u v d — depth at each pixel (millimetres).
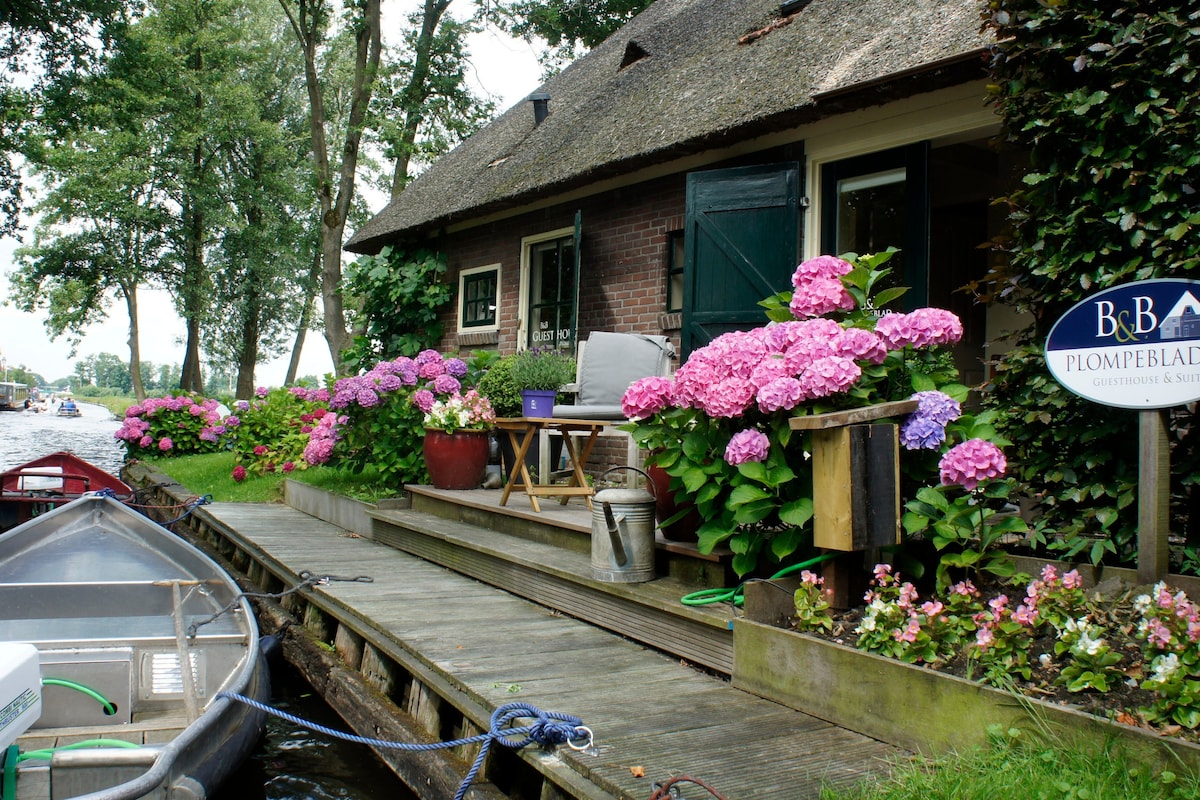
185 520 10219
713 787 2494
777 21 8312
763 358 3771
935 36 5570
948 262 7844
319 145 17484
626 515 4215
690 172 7145
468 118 19422
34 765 2662
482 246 11148
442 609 4723
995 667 2732
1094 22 3410
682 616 3783
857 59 6059
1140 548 3127
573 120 10453
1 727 2225
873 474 3281
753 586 3432
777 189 6727
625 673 3613
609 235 8883
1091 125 3451
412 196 13711
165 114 30250
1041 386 3609
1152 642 2559
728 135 6754
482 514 6168
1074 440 3584
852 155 6484
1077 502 3623
